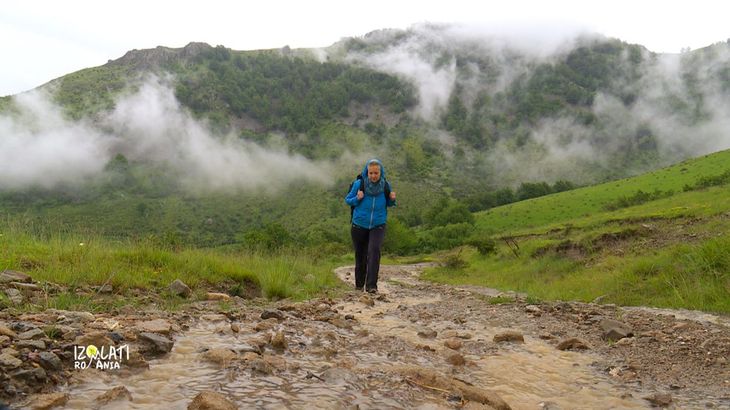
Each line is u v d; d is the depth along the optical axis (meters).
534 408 2.79
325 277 11.02
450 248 77.25
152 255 7.57
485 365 3.77
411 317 6.12
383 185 9.05
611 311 7.18
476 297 9.48
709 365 4.05
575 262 18.98
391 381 2.90
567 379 3.51
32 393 2.19
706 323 5.98
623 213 43.81
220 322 4.43
